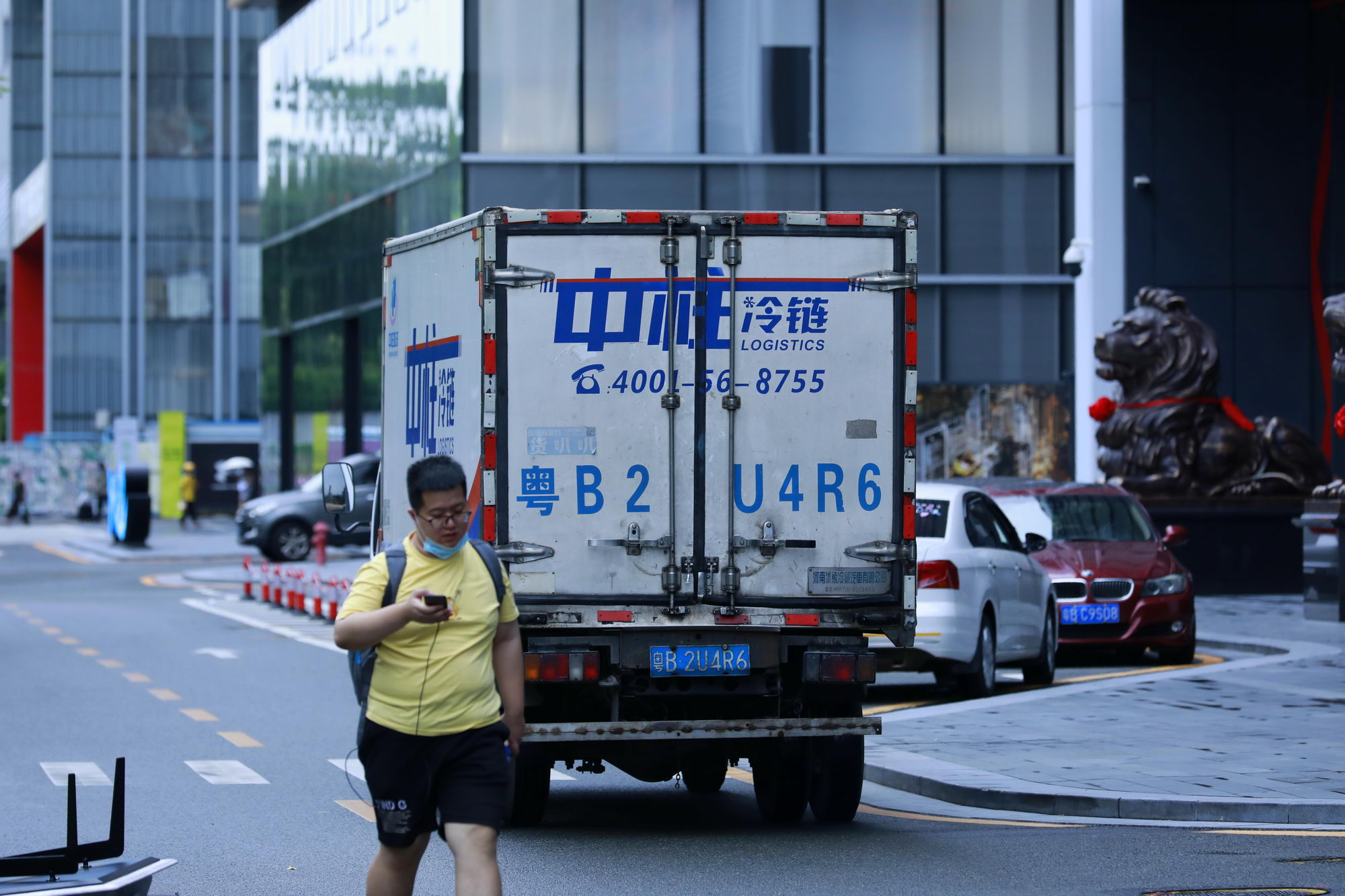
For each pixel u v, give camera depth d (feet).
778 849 95.14
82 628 253.65
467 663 63.00
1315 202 299.17
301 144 480.64
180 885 86.12
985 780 110.63
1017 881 85.25
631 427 96.17
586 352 96.07
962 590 152.97
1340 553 222.89
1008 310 337.72
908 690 173.99
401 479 110.11
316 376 473.26
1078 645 186.50
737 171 335.67
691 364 96.43
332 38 447.01
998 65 337.93
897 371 97.60
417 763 62.90
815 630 98.12
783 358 96.94
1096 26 301.84
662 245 96.32
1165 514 264.31
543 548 95.40
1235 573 265.75
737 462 96.58
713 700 100.12
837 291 97.19
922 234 337.52
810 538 96.84
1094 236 301.63
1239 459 266.98
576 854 94.32
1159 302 269.44
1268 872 86.38
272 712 159.63
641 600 95.91
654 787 122.42
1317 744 124.88
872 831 100.48
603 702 99.30
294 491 416.67
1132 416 268.21
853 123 336.70
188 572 379.96
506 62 337.93
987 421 337.31
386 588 62.90
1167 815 102.58
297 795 114.52
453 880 88.07
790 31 335.67
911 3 336.90
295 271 488.85
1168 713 142.10
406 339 109.40
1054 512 197.57
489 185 338.13
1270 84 299.99
